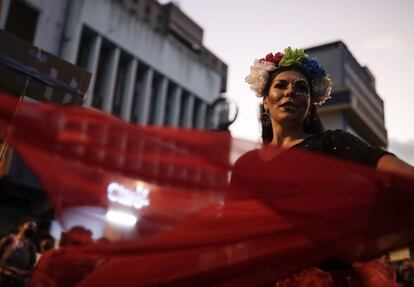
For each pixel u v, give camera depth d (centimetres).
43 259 197
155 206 142
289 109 163
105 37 1452
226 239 128
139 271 134
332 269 131
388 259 139
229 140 135
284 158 127
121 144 151
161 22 1695
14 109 140
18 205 927
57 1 1296
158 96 1664
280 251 123
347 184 116
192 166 136
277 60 175
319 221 119
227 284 126
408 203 106
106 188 175
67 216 265
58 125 147
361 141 135
